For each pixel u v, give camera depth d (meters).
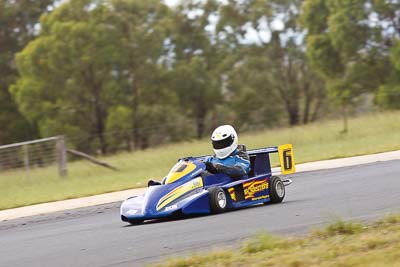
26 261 38.84
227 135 51.69
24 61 181.75
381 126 126.88
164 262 33.16
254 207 51.34
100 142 178.25
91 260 36.81
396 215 38.38
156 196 48.34
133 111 186.50
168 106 193.00
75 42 176.88
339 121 141.50
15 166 123.50
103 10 180.12
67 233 49.22
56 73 179.88
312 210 46.94
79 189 86.44
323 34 195.00
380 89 171.62
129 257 36.50
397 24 179.62
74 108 181.88
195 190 49.06
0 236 52.38
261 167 54.06
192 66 196.25
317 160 90.69
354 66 182.75
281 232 39.28
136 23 186.00
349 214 43.56
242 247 34.91
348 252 31.11
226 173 51.22
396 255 29.09
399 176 61.78
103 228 49.62
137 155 128.12
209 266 31.33
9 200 82.75
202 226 44.03
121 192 77.38
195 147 127.50
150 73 188.50
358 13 177.12
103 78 182.00
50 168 120.81
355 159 84.69
